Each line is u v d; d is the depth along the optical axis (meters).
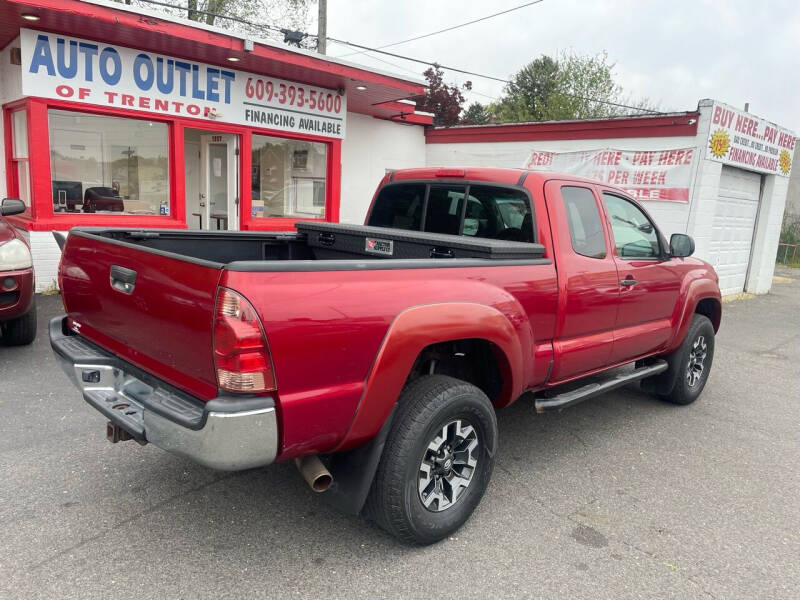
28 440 3.96
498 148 14.20
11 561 2.71
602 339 4.11
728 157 11.61
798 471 4.20
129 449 3.91
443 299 2.88
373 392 2.61
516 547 3.05
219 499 3.36
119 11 7.59
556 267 3.63
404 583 2.71
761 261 14.36
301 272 2.39
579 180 4.02
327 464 2.88
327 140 11.70
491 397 3.53
